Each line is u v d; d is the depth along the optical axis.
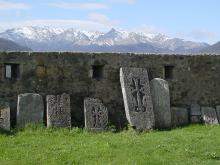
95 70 25.66
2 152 18.31
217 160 17.69
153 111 24.77
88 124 23.20
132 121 23.78
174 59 27.00
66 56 24.66
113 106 25.36
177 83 27.06
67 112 23.31
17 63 23.73
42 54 24.20
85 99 23.88
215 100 27.92
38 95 23.23
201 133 22.77
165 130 24.33
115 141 20.41
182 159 17.59
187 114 26.59
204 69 27.73
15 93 23.62
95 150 18.70
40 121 22.89
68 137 21.42
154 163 16.91
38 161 17.16
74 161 17.19
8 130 21.64
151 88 25.55
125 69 25.05
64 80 24.59
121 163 16.84
